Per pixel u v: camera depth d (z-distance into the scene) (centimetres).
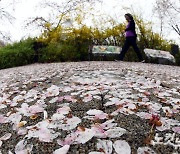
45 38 1011
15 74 582
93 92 320
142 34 1021
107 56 912
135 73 495
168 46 1048
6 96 355
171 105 288
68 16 1043
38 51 968
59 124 236
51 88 355
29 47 968
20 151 206
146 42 1024
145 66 714
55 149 207
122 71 515
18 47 980
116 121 243
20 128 246
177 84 409
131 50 930
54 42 984
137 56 919
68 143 207
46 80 426
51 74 493
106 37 1001
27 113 275
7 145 224
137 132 223
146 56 905
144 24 1026
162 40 1047
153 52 926
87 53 938
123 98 300
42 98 318
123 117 250
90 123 242
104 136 210
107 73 482
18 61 912
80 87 356
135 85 366
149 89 350
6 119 268
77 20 1005
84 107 280
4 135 237
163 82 412
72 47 948
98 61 872
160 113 264
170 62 915
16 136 235
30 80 438
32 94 345
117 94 313
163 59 906
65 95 327
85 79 415
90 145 205
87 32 986
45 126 233
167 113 260
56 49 943
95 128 219
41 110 278
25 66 846
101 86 352
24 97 337
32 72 581
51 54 941
